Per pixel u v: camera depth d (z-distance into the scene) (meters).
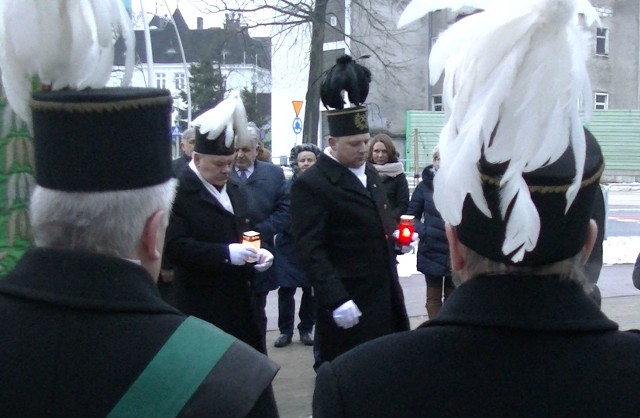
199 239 4.01
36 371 1.31
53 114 1.34
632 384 1.29
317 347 4.17
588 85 1.33
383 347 1.40
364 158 4.09
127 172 1.36
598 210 1.99
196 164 4.10
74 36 1.44
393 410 1.34
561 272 1.35
